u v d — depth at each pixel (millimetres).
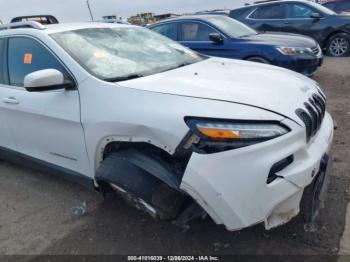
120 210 3336
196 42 7984
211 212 2303
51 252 2891
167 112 2422
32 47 3396
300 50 7129
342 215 2961
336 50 10688
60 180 4047
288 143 2322
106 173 2666
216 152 2248
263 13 11195
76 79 2953
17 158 3945
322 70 9000
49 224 3268
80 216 3322
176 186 2422
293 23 10805
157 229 3018
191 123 2318
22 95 3428
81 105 2885
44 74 2812
